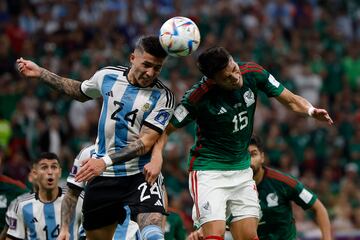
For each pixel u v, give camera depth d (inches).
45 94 2246.6
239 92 922.1
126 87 909.8
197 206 935.7
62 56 2458.2
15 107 2213.3
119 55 2443.4
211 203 925.8
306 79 2588.6
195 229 1029.2
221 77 892.6
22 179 1886.1
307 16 2994.6
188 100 920.3
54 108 2196.1
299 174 2244.1
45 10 2679.6
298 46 2780.5
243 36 2743.6
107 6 2696.9
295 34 2834.6
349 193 2065.7
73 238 1097.4
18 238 1163.9
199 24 2711.6
